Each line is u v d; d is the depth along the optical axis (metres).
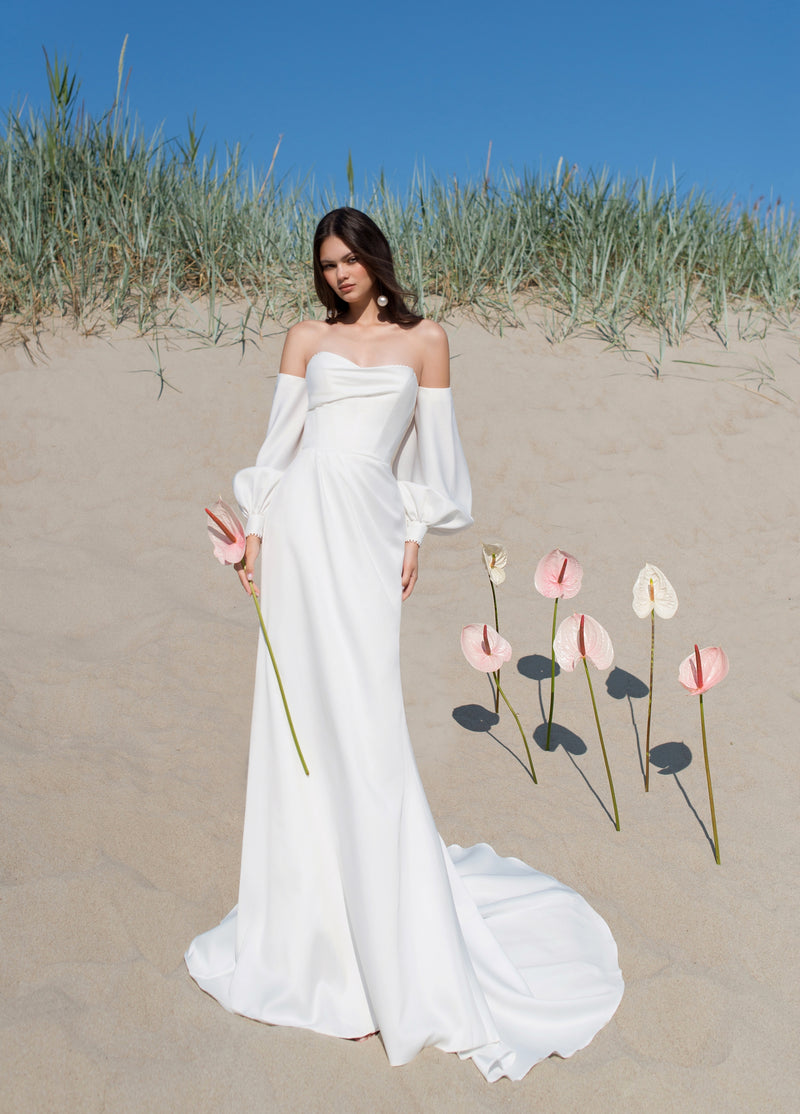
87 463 5.31
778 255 7.61
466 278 7.00
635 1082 1.98
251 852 2.20
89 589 4.35
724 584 4.68
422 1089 1.92
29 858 2.62
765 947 2.43
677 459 5.58
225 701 3.62
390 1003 1.98
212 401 5.76
